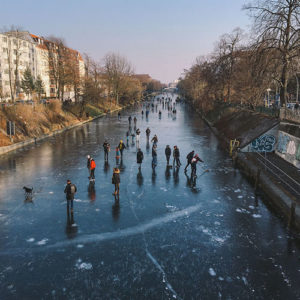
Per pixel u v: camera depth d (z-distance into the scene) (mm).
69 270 8141
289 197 12516
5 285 7512
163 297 7113
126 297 7105
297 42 21344
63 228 10570
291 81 39312
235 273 8078
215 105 52438
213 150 24953
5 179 16312
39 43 80625
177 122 47688
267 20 21812
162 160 21000
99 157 21734
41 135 31219
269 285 7617
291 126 19750
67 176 16875
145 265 8383
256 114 28031
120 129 38469
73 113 47969
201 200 13406
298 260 8750
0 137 24781
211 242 9688
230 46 43781
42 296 7133
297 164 18109
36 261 8547
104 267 8273
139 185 15352
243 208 12562
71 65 50844
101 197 13609
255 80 27203
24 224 10875
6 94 54500
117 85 80750
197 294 7242
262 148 22359
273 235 10211
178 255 8898
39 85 58344
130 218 11430
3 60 61219
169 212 12031
